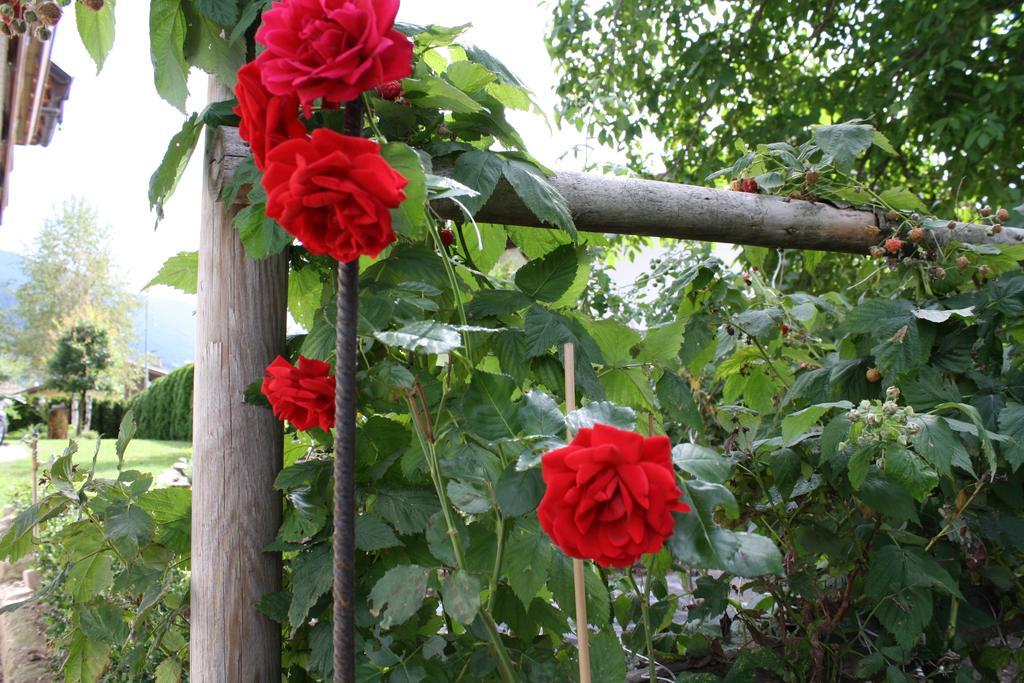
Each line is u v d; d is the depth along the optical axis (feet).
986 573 6.61
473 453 4.13
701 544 3.06
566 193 5.46
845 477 6.03
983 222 7.10
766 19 16.55
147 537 5.02
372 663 4.48
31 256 96.37
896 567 5.65
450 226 5.84
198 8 4.46
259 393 4.57
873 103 14.42
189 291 5.54
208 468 4.79
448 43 4.95
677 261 10.43
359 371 3.92
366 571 4.63
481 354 4.82
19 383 94.32
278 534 4.84
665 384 6.01
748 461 6.52
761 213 6.35
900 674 5.79
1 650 9.78
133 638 5.65
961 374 6.52
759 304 8.25
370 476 4.74
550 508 2.80
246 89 2.94
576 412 3.53
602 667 4.07
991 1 13.20
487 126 5.03
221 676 4.75
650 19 16.79
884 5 14.58
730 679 6.20
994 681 6.44
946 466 4.79
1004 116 13.19
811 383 6.84
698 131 17.33
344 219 2.60
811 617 6.64
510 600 4.73
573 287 5.54
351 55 2.72
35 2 4.55
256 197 4.09
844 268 13.07
